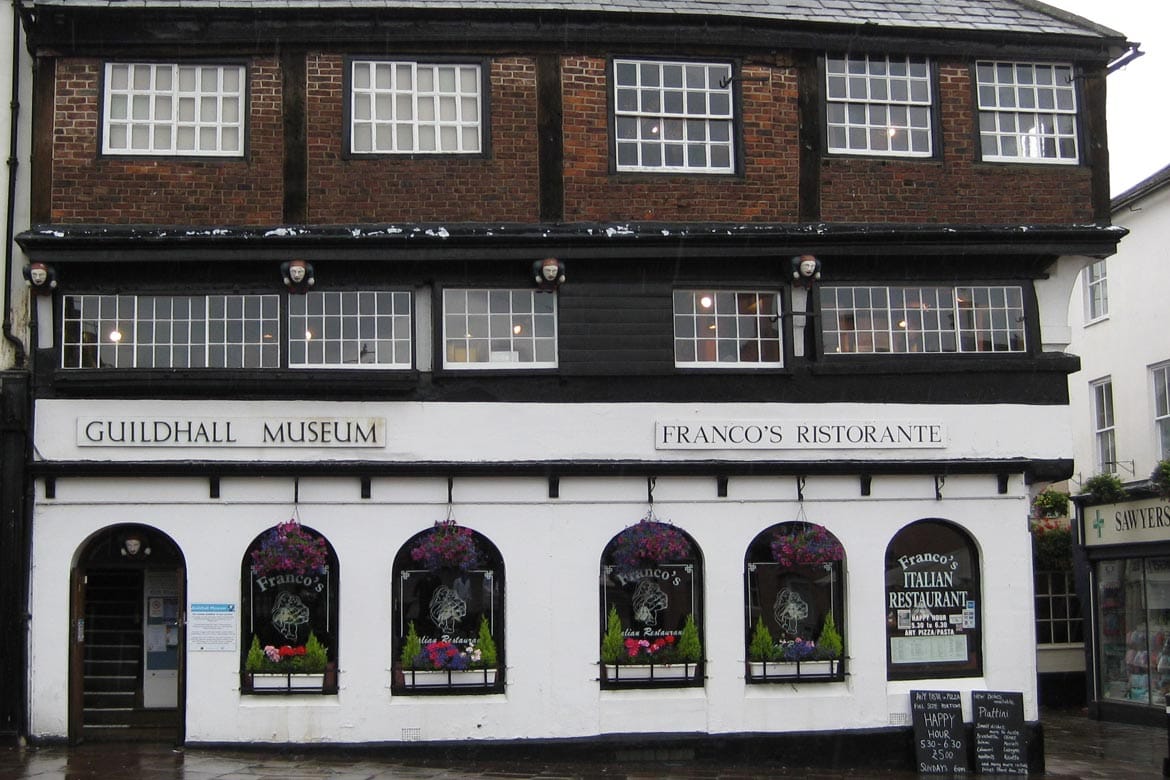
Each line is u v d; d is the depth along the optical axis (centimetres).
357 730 1200
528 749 1219
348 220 1259
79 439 1207
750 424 1284
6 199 1250
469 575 1245
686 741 1240
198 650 1198
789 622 1284
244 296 1250
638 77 1319
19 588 1189
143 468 1204
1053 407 1338
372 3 1271
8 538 1192
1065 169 1373
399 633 1229
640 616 1264
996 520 1317
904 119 1360
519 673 1229
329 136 1266
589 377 1271
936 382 1323
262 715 1191
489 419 1254
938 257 1330
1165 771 1264
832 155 1335
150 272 1238
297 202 1255
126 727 1266
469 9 1273
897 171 1343
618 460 1262
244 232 1228
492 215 1277
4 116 1260
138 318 1240
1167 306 1750
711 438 1276
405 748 1202
